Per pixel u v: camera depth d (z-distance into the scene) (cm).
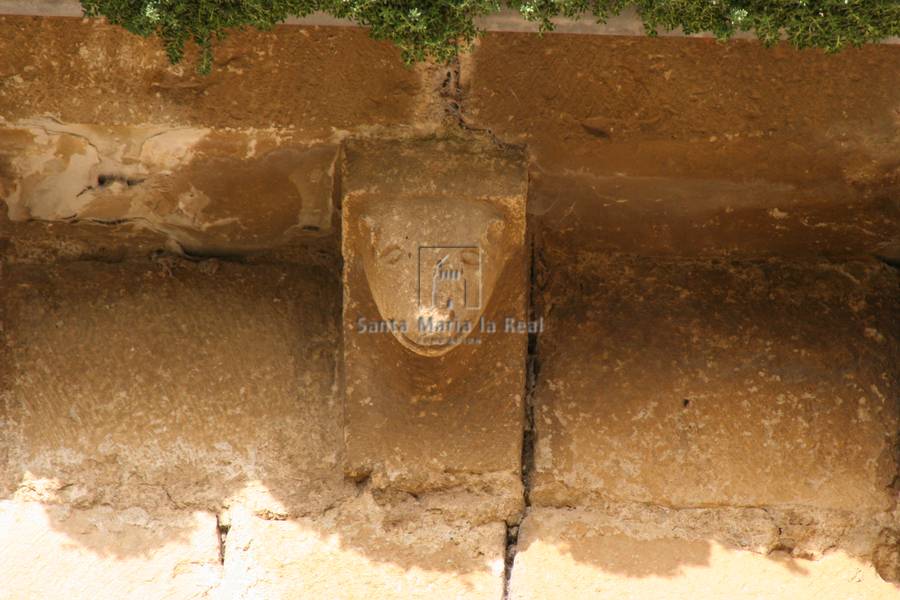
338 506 932
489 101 885
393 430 931
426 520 928
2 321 956
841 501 929
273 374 959
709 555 917
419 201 873
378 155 889
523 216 886
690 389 953
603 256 986
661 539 923
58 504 923
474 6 819
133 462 934
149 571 909
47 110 884
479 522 928
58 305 962
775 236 963
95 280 971
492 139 896
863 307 973
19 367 948
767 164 904
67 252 977
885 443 942
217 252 986
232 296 975
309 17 852
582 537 923
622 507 933
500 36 861
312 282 984
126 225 968
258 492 933
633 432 946
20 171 928
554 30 852
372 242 867
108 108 884
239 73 872
